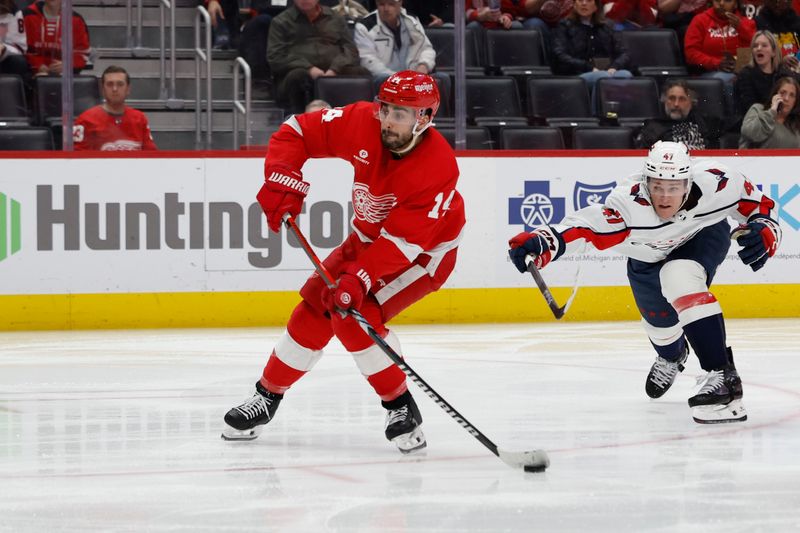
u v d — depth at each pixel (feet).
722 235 38.73
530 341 64.64
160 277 74.49
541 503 25.82
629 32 88.48
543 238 36.04
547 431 36.01
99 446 33.83
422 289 33.55
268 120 80.07
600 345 62.44
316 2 78.95
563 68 86.74
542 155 77.46
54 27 77.77
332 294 31.37
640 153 78.33
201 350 61.16
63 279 73.72
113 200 73.97
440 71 81.66
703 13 86.89
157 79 80.07
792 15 86.43
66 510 25.39
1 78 77.25
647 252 39.09
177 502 26.11
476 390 45.52
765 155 78.95
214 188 74.74
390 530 23.41
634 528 23.45
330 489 27.43
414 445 32.37
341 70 79.77
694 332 37.27
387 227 31.65
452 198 32.68
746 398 42.88
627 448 32.91
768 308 79.10
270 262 75.41
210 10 79.97
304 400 43.14
